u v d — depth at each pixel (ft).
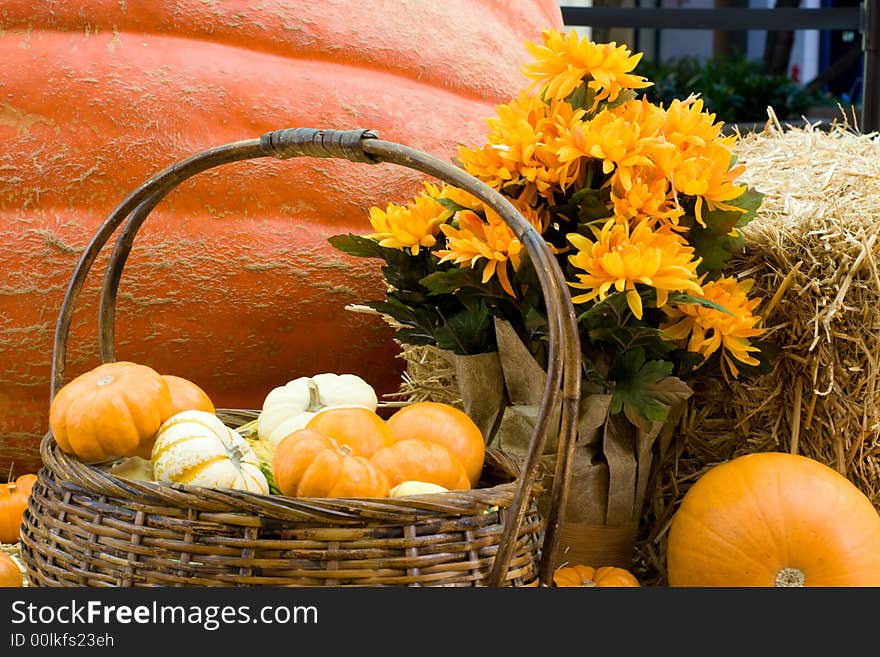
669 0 24.14
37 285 5.70
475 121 6.56
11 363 5.82
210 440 3.99
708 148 4.59
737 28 10.29
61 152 5.67
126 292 5.76
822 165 5.36
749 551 4.42
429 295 4.83
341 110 6.08
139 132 5.73
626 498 4.84
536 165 4.50
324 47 6.18
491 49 6.84
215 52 5.98
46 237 5.67
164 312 5.84
